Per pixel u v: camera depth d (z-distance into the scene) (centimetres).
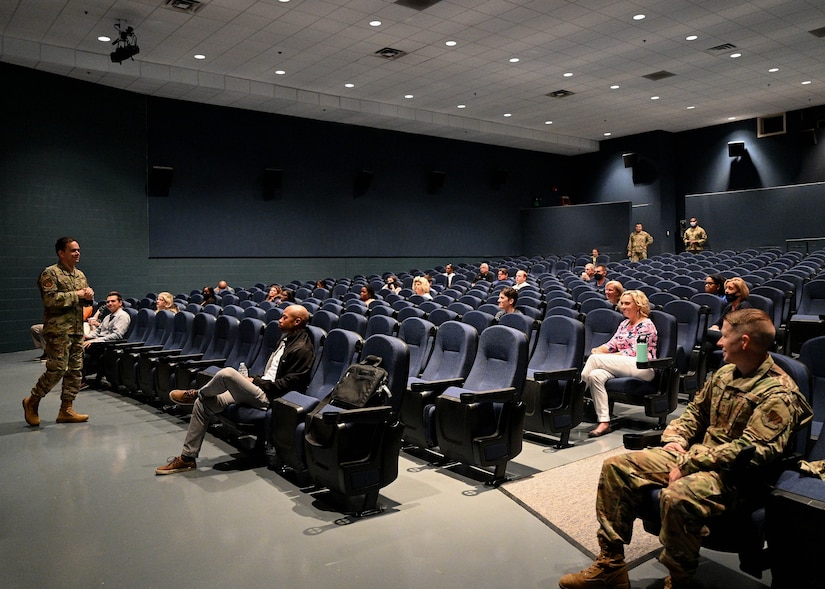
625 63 1204
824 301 684
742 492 224
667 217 1864
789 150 1652
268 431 394
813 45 1129
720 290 648
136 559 275
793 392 224
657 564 264
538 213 1909
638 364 433
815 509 189
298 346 419
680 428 259
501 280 970
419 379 441
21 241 1057
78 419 530
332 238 1536
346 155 1564
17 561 275
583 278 981
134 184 1222
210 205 1334
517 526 305
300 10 913
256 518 320
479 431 357
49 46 1029
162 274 1266
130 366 620
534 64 1195
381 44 1064
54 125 1101
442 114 1592
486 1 898
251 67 1176
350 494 314
